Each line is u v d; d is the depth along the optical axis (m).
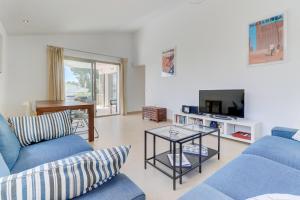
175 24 4.84
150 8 4.35
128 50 6.70
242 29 3.41
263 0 3.11
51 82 4.87
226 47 3.69
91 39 5.73
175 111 4.98
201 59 4.21
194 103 4.43
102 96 6.43
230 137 3.31
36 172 0.72
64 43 5.18
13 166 1.36
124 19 4.76
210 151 2.42
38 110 2.63
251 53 3.30
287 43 2.85
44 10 3.02
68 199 0.79
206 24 4.06
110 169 0.90
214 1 3.88
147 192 1.71
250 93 3.35
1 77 3.64
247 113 3.41
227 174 1.28
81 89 5.76
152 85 5.80
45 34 4.73
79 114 3.78
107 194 0.88
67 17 3.62
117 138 3.45
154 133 2.16
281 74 2.94
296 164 1.41
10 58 4.37
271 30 3.02
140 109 7.16
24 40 4.54
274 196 0.87
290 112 2.87
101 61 6.12
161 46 5.38
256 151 1.67
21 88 4.54
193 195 1.03
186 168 1.95
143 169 2.18
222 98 3.62
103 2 3.23
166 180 1.93
